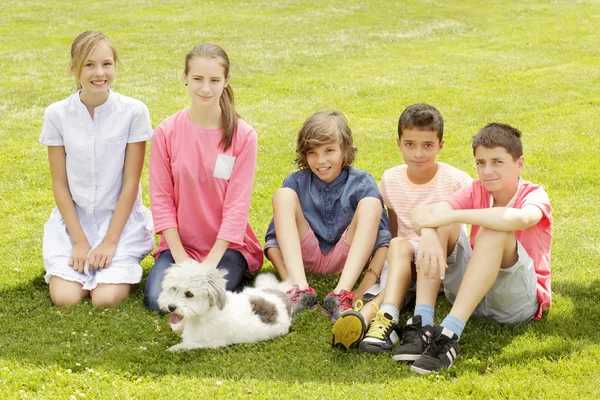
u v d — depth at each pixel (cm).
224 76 455
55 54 1385
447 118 972
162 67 1276
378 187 505
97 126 474
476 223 379
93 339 403
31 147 821
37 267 511
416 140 459
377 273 463
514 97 1074
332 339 392
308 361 375
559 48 1445
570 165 759
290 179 490
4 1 2006
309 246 483
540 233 418
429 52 1417
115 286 454
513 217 373
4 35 1570
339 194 481
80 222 484
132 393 338
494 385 339
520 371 354
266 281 449
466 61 1334
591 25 1686
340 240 481
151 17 1789
